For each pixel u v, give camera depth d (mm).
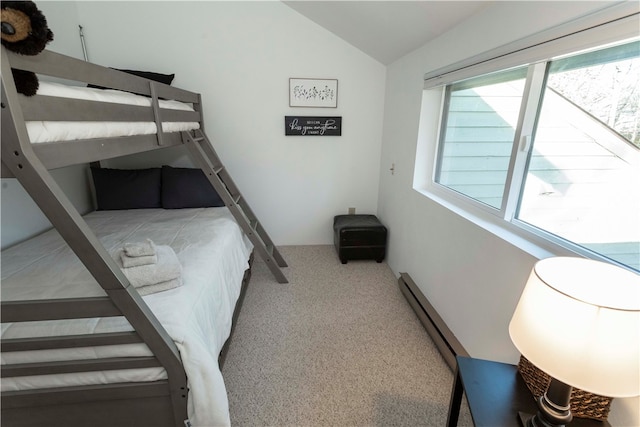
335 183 3396
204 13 2756
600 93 1059
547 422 822
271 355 1851
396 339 2000
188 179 2846
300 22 2859
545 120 1318
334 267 3055
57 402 1125
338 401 1533
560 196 1255
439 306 2037
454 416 1191
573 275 868
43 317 1002
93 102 1093
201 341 1227
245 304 2398
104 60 2764
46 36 789
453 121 2158
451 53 1818
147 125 1580
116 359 1113
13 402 1104
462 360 1121
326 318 2225
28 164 819
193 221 2439
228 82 2955
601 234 1091
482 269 1539
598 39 927
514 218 1499
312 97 3072
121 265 1387
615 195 1036
